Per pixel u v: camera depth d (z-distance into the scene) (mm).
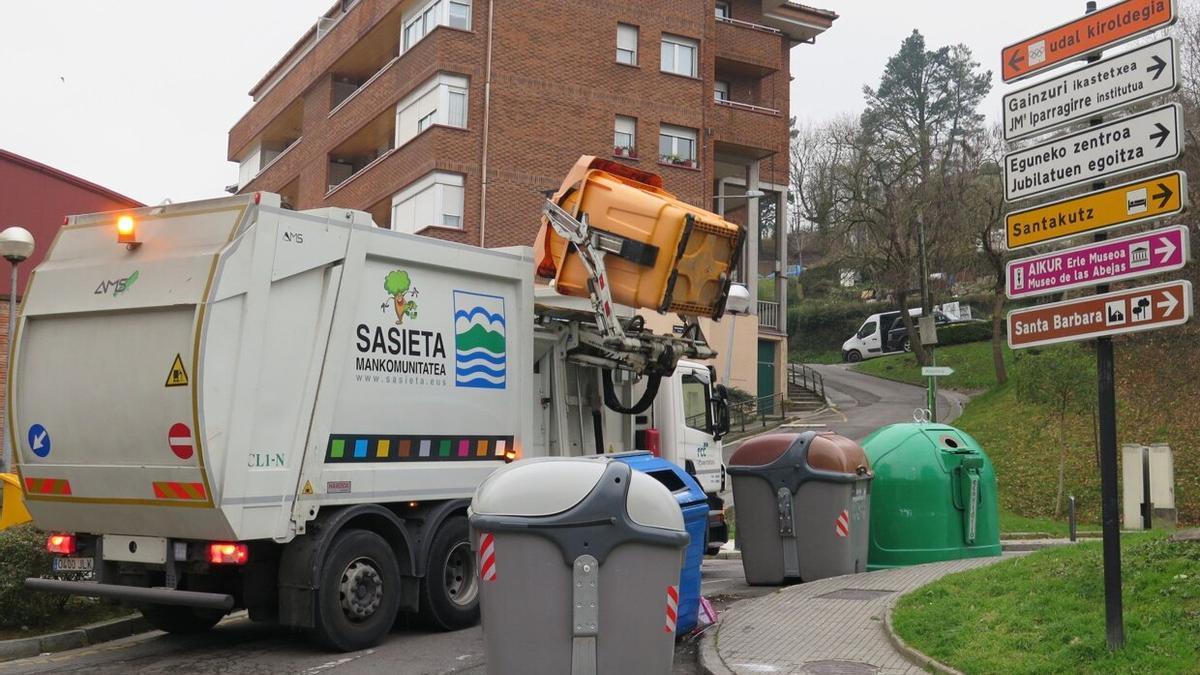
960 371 43281
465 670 8039
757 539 11711
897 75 83188
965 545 12344
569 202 10867
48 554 9414
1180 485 22375
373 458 8992
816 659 7648
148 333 8047
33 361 8703
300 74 40031
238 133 47438
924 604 8852
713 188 37312
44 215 23453
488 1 30719
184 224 8297
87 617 9773
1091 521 20984
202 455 7734
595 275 10445
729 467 11898
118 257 8484
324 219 8664
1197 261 24453
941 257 42938
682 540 6215
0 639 8852
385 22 33344
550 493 6188
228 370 7914
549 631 6098
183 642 9211
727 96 39656
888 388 43125
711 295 10938
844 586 10617
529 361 10562
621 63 32625
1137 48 6949
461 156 29922
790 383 44125
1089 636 7039
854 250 52000
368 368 8977
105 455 8258
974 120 81875
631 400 12539
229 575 8547
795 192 75750
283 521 8250
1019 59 7746
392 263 9289
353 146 36656
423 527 9391
